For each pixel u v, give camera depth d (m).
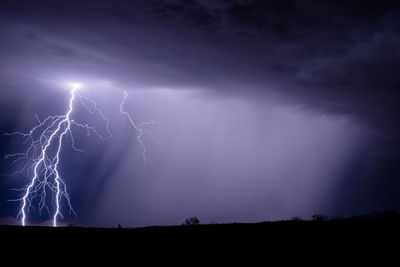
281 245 10.39
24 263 8.95
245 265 8.69
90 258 9.40
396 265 8.41
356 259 8.91
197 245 10.65
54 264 8.88
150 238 11.66
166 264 8.85
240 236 11.68
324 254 9.40
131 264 8.87
